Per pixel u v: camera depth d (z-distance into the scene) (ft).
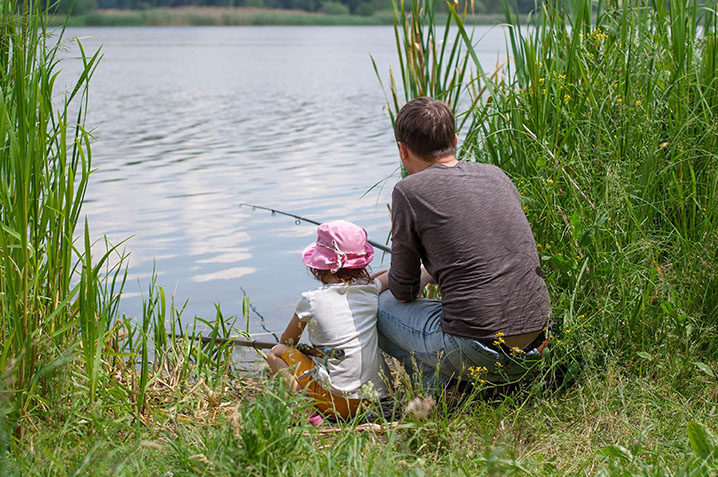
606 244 10.13
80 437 8.25
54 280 9.02
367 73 75.61
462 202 8.98
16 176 8.21
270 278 16.51
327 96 55.47
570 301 9.52
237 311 14.65
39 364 8.39
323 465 7.47
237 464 6.91
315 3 307.58
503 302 8.82
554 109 10.87
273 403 7.51
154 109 48.37
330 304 9.48
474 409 8.95
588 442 8.27
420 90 12.69
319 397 9.63
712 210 10.21
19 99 8.37
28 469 7.11
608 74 10.80
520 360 8.95
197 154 31.63
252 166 28.66
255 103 51.62
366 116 43.75
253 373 11.24
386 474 7.07
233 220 20.99
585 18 11.78
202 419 9.16
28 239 8.88
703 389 9.04
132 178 26.61
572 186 10.07
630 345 9.62
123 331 11.09
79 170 27.76
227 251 18.31
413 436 8.08
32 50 8.75
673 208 10.76
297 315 9.69
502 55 75.61
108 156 31.22
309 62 92.68
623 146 10.59
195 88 62.59
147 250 18.40
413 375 9.64
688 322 9.66
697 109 11.05
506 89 11.73
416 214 9.10
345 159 29.81
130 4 298.35
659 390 8.99
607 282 9.69
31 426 8.15
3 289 8.42
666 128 11.19
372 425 8.76
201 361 10.66
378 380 9.73
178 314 11.76
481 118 11.62
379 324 10.07
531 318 8.93
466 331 8.91
